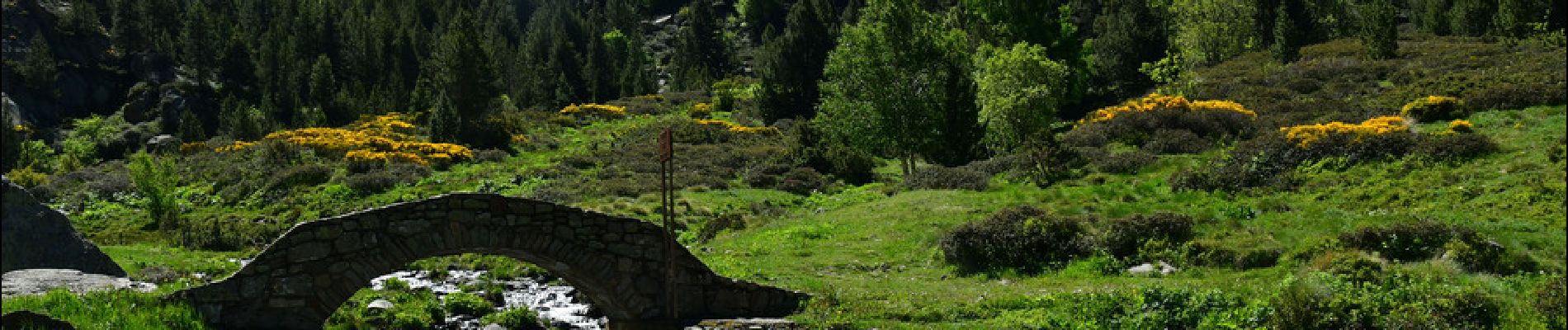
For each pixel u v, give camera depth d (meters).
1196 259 22.23
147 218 41.56
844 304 19.06
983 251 23.95
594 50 118.44
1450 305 15.84
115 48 118.81
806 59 75.56
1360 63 54.94
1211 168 31.67
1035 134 42.66
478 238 17.19
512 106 97.44
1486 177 26.80
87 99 110.31
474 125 63.16
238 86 109.44
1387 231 20.88
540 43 133.38
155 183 40.62
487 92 68.06
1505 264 19.34
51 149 93.94
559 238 17.73
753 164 51.84
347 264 16.48
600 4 180.25
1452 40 62.38
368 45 110.38
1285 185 29.50
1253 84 53.66
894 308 18.56
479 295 22.70
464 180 48.97
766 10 158.88
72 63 112.62
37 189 48.53
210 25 114.50
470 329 20.06
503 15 154.75
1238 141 36.75
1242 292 18.47
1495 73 43.66
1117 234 23.53
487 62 69.19
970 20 71.75
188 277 24.09
